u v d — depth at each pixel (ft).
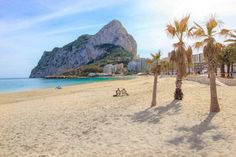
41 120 59.52
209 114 50.96
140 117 53.93
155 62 68.54
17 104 99.40
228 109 53.83
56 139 42.83
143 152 33.94
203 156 31.22
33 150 37.93
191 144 35.63
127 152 34.32
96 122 52.54
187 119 48.78
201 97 72.49
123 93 106.22
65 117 60.90
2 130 52.08
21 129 51.78
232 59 170.19
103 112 63.00
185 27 70.23
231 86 107.55
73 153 35.45
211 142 35.68
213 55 53.83
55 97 120.78
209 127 42.55
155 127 45.27
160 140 38.24
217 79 140.15
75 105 82.38
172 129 43.29
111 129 46.19
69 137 43.47
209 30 54.75
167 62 70.74
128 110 62.64
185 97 75.31
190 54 71.00
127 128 46.01
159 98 79.00
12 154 36.65
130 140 39.24
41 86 285.02
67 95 127.95
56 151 36.78
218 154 31.37
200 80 151.02
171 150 33.94
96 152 35.22
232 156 30.35
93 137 42.32
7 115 71.72
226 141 35.47
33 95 150.20
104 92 132.36
